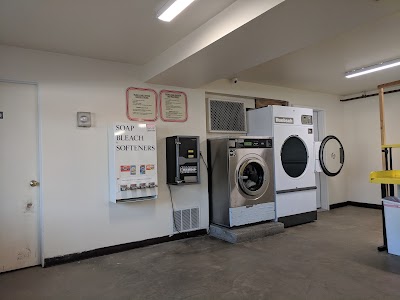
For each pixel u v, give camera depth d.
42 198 3.03
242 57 2.85
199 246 3.57
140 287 2.47
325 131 5.88
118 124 3.29
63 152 3.16
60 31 2.67
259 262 2.97
